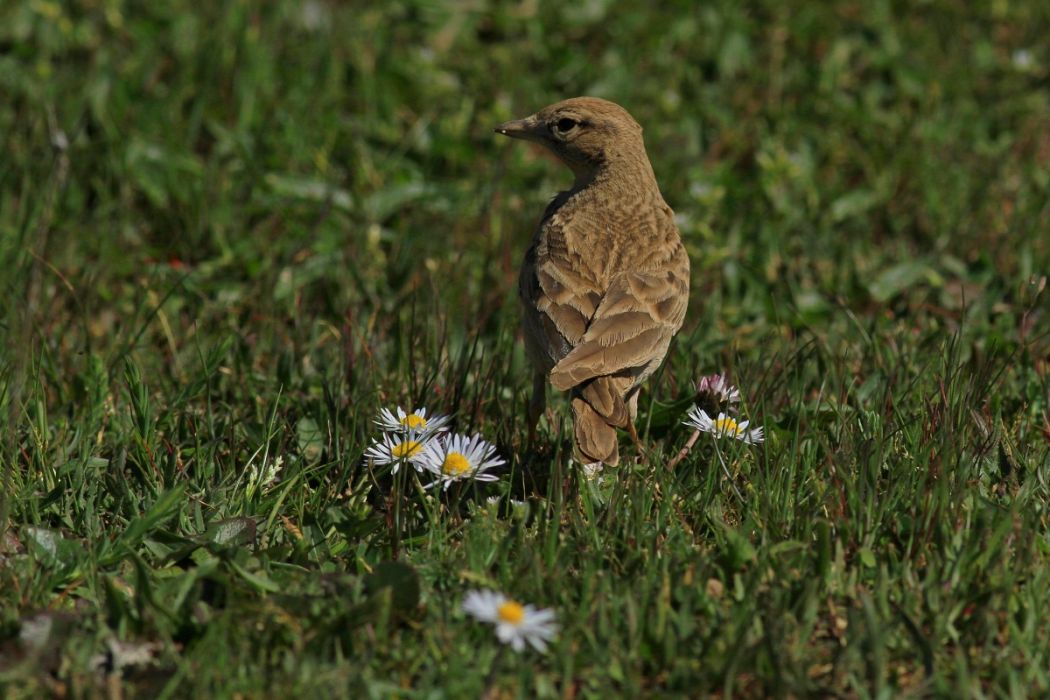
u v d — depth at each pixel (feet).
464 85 57.67
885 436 31.50
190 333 39.91
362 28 59.93
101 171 48.26
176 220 46.29
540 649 23.18
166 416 33.60
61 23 57.36
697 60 60.03
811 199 49.93
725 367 38.11
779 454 30.71
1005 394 35.78
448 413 34.58
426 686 23.18
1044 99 58.49
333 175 50.62
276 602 24.82
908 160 52.49
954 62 60.23
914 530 27.76
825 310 42.63
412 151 52.95
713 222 48.57
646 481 30.09
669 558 26.76
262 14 59.82
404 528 28.94
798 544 26.84
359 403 33.99
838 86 58.39
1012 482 30.86
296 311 39.63
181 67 55.21
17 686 23.08
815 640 25.36
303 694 22.45
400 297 42.65
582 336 31.24
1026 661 24.43
